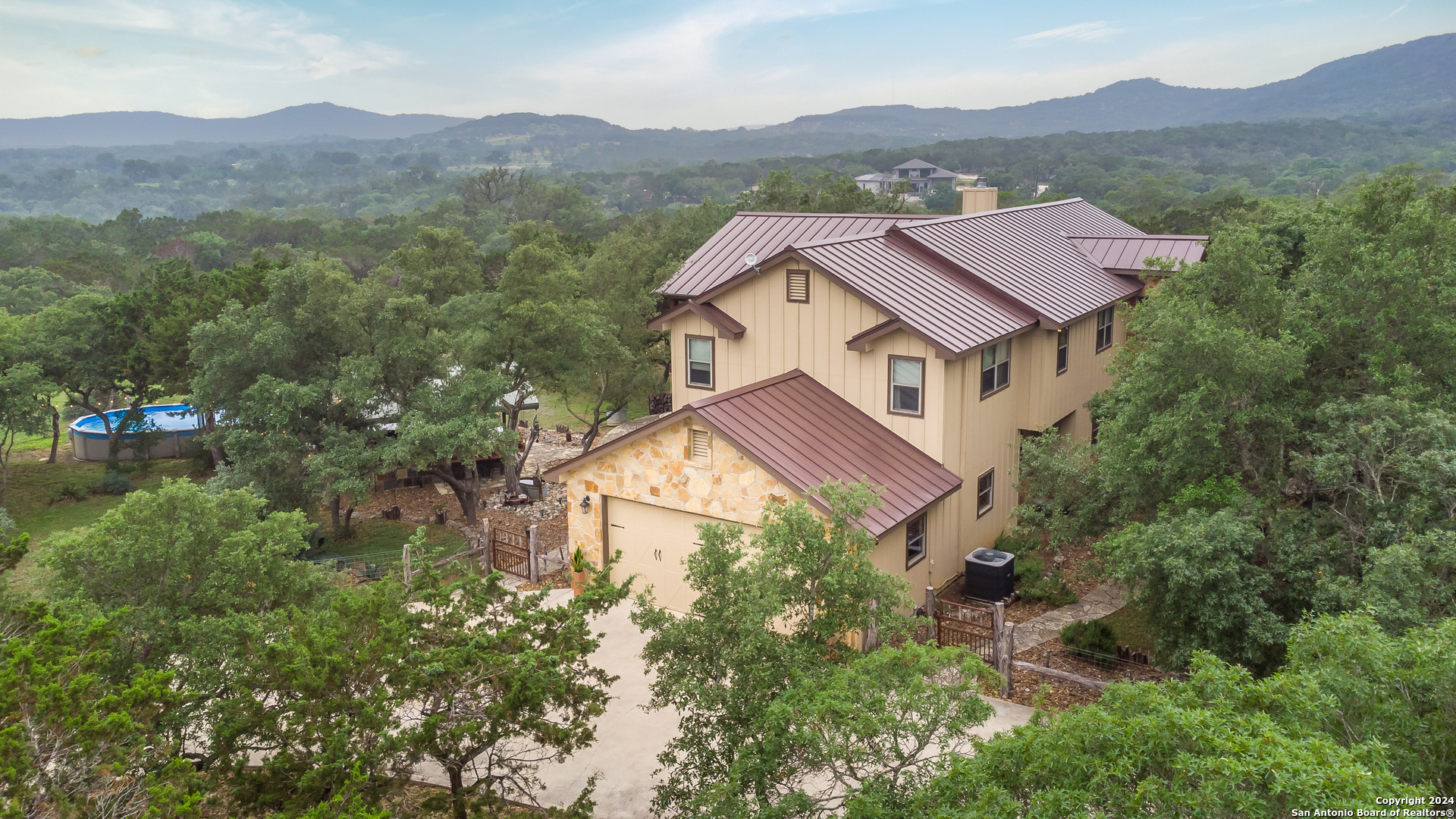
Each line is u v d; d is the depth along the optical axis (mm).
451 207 165500
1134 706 8266
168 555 13219
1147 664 16500
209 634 12070
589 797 13742
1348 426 14000
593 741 11859
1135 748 7637
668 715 15984
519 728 10859
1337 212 21906
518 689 10367
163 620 12672
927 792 8445
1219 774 7039
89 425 45938
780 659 10484
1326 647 8930
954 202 195125
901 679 9523
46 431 43250
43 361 40188
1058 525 18219
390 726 10133
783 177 63188
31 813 8516
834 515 11469
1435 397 15430
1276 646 13742
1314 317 16578
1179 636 14211
